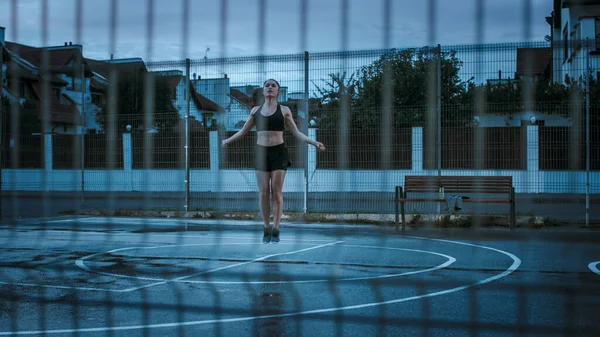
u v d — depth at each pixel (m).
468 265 7.55
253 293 5.89
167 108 15.10
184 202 15.43
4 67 9.77
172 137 15.26
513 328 4.50
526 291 5.88
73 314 5.09
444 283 6.34
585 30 22.31
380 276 6.80
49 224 13.52
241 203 14.88
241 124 14.62
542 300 5.48
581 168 12.84
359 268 7.36
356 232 11.56
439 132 12.66
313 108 13.95
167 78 14.33
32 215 15.71
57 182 17.67
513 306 5.23
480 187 12.62
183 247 9.48
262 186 5.90
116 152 16.36
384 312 5.05
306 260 8.05
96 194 17.62
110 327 4.64
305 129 13.16
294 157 14.02
